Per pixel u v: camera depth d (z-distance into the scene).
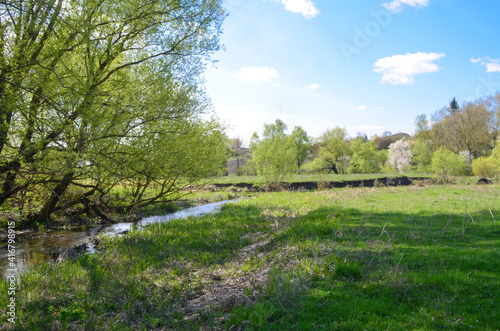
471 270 6.29
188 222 15.21
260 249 9.46
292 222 12.80
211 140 14.12
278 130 69.25
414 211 14.66
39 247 11.04
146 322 5.12
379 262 6.96
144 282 6.94
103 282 6.83
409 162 71.44
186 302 5.95
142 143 10.95
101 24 9.70
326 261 7.04
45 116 9.34
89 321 4.98
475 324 4.29
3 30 8.20
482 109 57.84
